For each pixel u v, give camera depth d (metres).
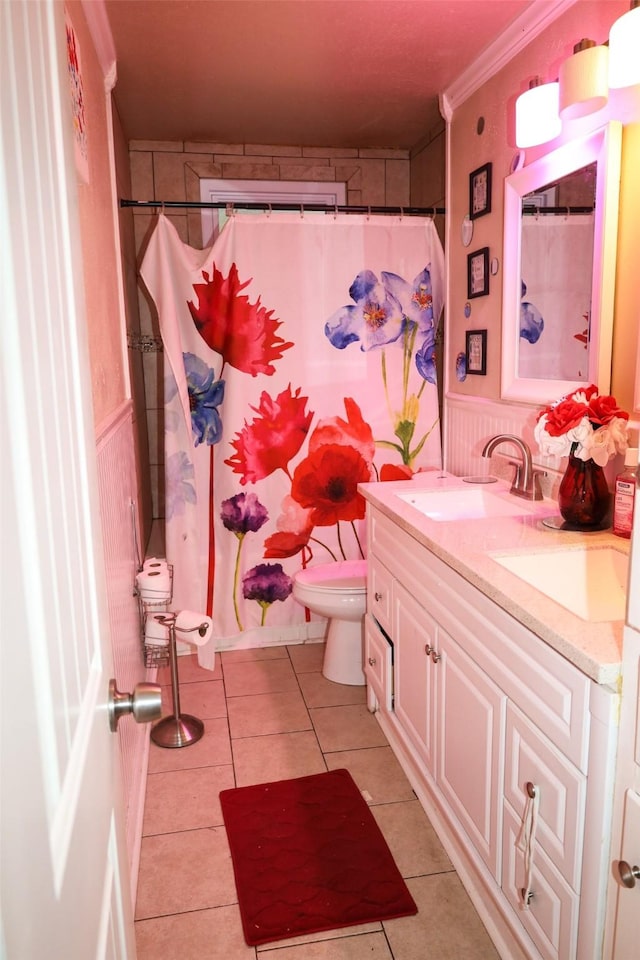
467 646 1.60
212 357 2.84
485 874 1.57
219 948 1.59
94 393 1.79
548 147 2.09
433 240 2.94
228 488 2.92
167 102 2.93
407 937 1.60
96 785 0.77
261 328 2.84
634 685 1.00
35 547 0.55
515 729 1.38
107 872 0.83
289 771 2.23
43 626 0.56
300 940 1.60
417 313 2.98
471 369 2.74
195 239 3.59
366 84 2.74
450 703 1.73
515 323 2.36
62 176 0.78
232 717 2.55
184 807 2.07
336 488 3.02
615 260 1.81
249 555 3.01
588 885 1.13
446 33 2.29
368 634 2.48
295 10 2.14
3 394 0.48
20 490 0.51
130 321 3.06
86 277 1.79
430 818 1.98
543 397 2.18
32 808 0.49
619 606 1.60
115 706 0.90
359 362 2.95
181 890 1.76
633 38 1.54
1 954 0.39
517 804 1.38
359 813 2.02
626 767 1.03
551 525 1.86
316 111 3.06
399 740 2.23
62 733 0.62
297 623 3.14
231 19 2.19
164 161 3.51
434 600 1.81
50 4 0.75
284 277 2.83
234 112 3.07
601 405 1.71
